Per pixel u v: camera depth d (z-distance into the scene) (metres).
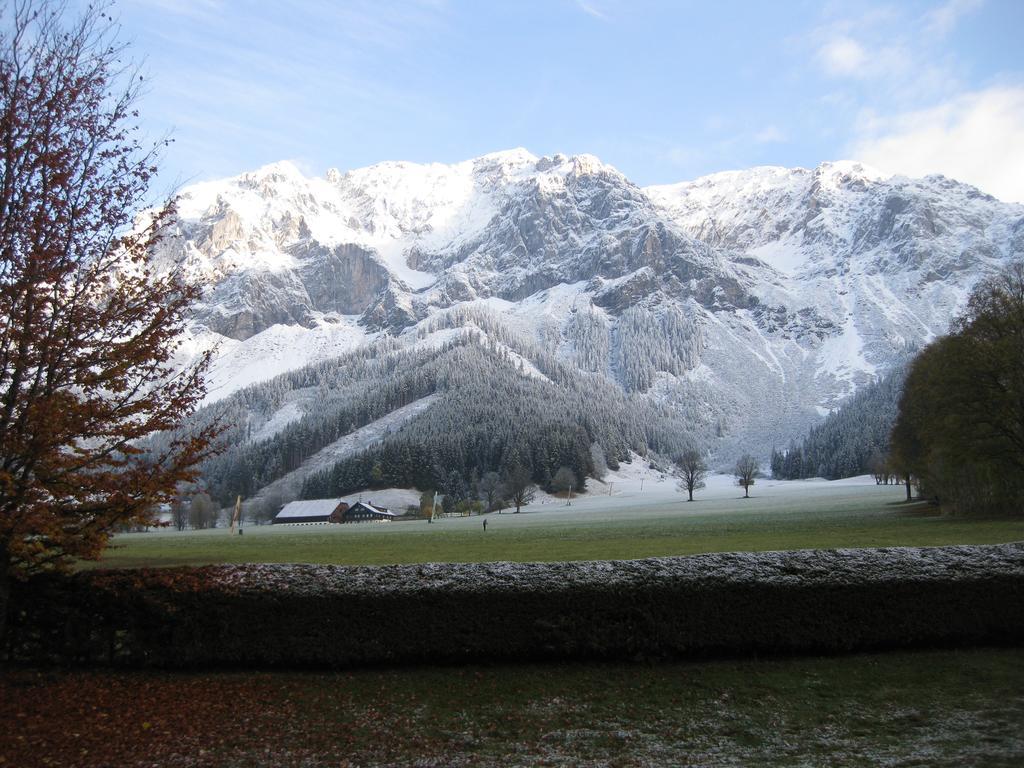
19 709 12.41
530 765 10.33
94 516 14.73
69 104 14.48
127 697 13.05
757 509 97.44
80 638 14.56
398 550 46.06
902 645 15.02
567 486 178.25
